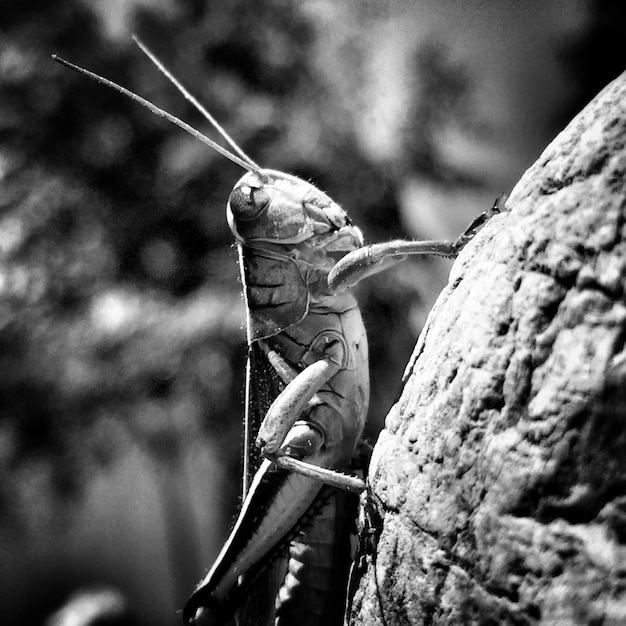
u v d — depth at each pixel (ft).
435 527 0.25
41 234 0.69
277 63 0.70
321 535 0.31
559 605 0.23
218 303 0.67
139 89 0.69
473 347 0.25
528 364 0.24
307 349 0.31
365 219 0.70
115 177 0.69
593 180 0.23
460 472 0.25
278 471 0.31
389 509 0.26
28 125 0.69
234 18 0.70
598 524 0.23
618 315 0.23
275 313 0.31
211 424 0.68
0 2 0.70
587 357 0.23
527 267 0.24
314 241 0.31
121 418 0.69
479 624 0.24
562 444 0.23
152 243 0.69
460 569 0.24
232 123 0.69
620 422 0.22
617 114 0.23
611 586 0.22
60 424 0.69
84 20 0.70
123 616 0.59
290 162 0.69
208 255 0.68
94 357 0.67
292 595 0.32
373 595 0.27
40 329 0.68
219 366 0.66
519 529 0.23
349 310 0.31
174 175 0.68
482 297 0.25
